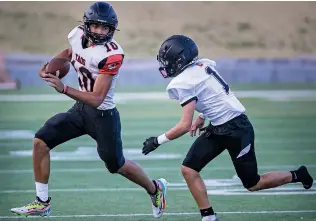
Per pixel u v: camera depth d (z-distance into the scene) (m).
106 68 16.42
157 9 69.94
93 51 16.52
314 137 32.06
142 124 35.66
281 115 38.66
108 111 17.12
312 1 70.69
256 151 28.67
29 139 31.34
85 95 16.20
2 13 68.25
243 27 68.88
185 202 20.27
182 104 15.99
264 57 65.19
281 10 70.00
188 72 16.16
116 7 69.81
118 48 16.69
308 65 55.69
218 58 62.06
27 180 23.38
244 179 16.86
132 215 18.77
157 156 27.83
